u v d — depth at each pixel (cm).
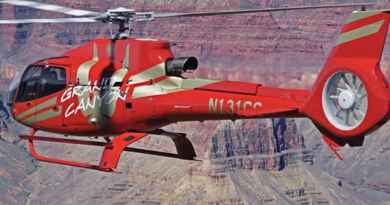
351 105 7944
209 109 9325
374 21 7950
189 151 9956
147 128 9806
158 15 9556
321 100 8219
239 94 9144
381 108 7744
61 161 9512
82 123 10025
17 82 10531
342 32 8138
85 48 10212
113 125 9900
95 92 9912
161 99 9612
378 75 7838
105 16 9712
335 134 8106
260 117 8956
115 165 9488
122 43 9931
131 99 9731
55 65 10231
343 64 8062
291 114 8631
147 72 9769
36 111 10306
